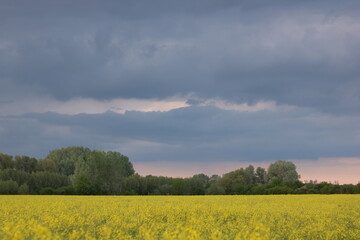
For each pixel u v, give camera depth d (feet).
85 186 236.02
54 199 129.49
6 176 258.16
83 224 57.41
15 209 79.30
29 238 40.24
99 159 258.57
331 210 89.35
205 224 56.34
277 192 252.21
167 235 37.04
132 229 54.65
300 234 56.24
